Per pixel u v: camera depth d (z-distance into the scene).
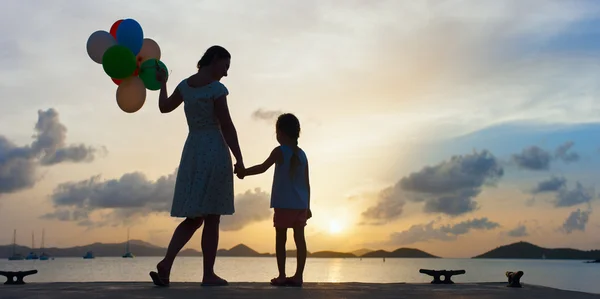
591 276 137.25
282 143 5.49
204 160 4.73
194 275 104.81
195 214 4.63
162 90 5.14
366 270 163.88
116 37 5.26
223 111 4.81
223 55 4.93
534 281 110.88
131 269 140.50
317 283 5.41
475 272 153.62
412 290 4.36
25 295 3.43
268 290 4.00
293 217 5.30
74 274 105.50
